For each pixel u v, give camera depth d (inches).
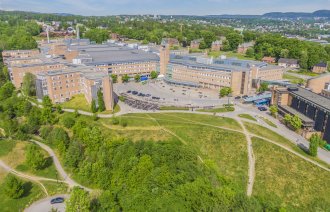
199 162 4458.7
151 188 3646.7
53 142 5113.2
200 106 7086.6
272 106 6663.4
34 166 4407.0
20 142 5226.4
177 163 4062.5
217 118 6250.0
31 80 7386.8
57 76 6943.9
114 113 6382.9
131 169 4035.4
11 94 7386.8
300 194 4121.6
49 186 4156.0
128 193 3752.5
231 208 3275.1
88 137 4857.3
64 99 7209.6
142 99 7568.9
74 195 3299.7
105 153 4429.1
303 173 4480.8
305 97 6294.3
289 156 4859.7
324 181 4311.0
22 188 3966.5
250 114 6643.7
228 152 4997.5
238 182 4301.2
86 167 4220.0
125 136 5378.9
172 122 5925.2
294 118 5782.5
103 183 4047.7
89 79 6373.0
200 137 5369.1
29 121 5654.5
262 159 4803.2
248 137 5408.5
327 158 4899.1
